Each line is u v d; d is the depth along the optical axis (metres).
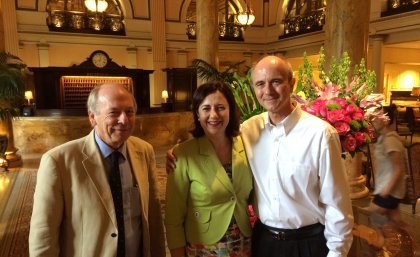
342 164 1.55
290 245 1.62
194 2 16.14
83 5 14.23
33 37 13.37
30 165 7.93
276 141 1.62
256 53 17.19
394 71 15.44
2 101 6.89
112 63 13.09
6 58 6.78
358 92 2.03
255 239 1.78
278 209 1.62
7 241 3.97
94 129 1.69
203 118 1.71
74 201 1.54
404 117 12.09
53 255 1.48
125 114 1.57
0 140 7.31
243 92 2.81
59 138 9.16
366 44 4.04
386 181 2.93
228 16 16.80
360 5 3.89
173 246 1.76
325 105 1.89
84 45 14.26
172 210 1.77
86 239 1.53
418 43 12.41
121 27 14.91
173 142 10.55
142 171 1.76
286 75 1.55
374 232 2.35
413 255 2.50
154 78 15.38
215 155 1.73
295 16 15.32
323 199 1.54
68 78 12.46
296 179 1.56
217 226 1.71
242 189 1.75
